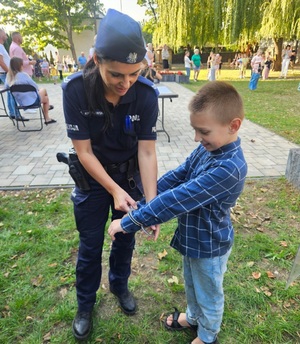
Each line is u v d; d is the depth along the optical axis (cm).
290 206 302
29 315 184
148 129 142
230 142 119
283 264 223
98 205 151
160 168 404
